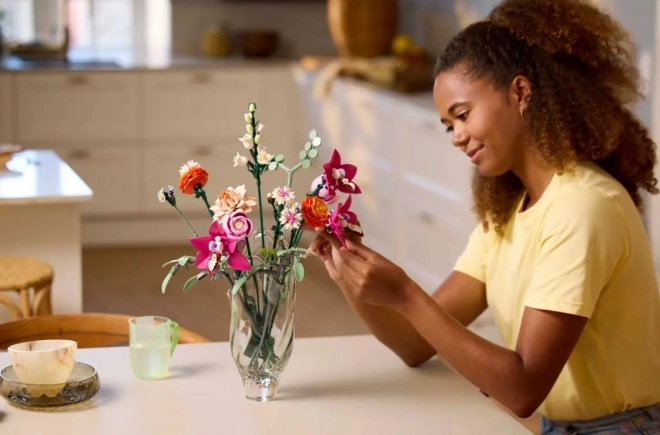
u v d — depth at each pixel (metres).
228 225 1.53
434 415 1.63
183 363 1.86
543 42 1.77
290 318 1.65
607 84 1.85
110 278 5.36
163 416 1.60
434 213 4.52
